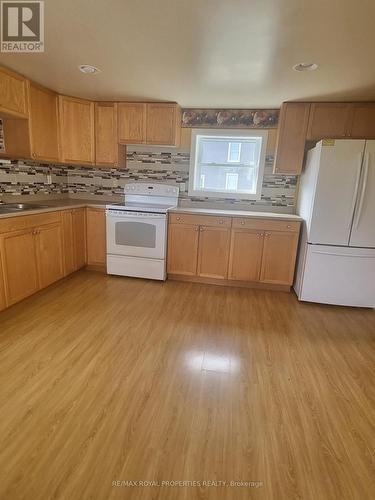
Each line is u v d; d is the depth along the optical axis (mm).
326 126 3197
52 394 1659
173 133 3543
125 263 3574
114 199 4094
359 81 2549
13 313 2609
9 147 2986
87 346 2150
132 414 1547
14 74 2623
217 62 2273
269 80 2605
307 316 2822
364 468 1311
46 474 1211
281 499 1166
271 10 1577
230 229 3350
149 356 2066
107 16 1698
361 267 2922
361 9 1542
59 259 3221
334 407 1673
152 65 2385
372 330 2605
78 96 3389
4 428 1422
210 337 2361
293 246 3271
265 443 1415
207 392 1742
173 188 3883
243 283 3514
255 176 3771
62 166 3992
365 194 2766
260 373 1948
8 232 2473
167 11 1625
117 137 3637
